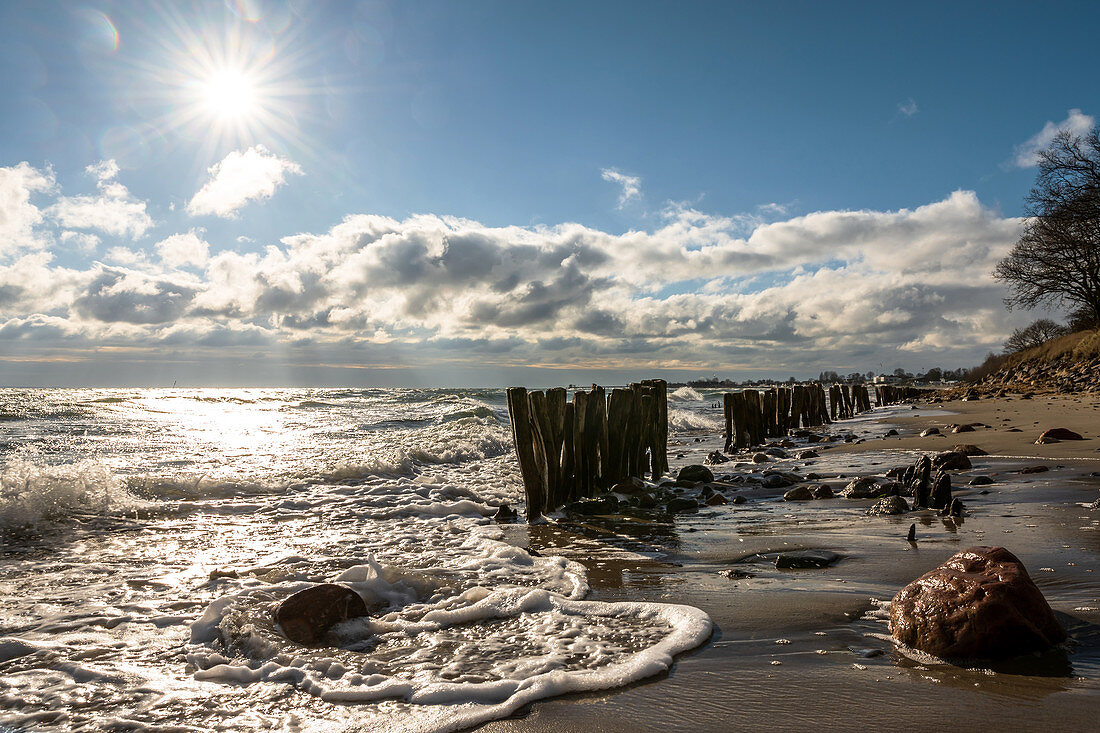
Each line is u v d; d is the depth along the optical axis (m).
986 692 2.71
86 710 2.87
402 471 10.79
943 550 5.05
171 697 2.99
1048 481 7.77
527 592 4.26
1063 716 2.47
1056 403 21.59
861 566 4.80
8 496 7.27
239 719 2.77
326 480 9.84
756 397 16.33
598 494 8.85
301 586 4.73
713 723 2.55
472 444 14.09
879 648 3.26
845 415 26.31
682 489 9.38
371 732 2.60
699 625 3.59
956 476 8.59
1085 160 33.59
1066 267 37.91
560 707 2.74
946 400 32.41
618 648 3.40
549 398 7.93
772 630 3.57
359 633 3.69
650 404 10.68
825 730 2.45
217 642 3.69
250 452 13.06
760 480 9.80
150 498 8.21
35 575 5.16
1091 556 4.55
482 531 6.75
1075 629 3.28
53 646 3.63
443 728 2.60
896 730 2.43
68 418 19.81
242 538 6.48
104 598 4.57
